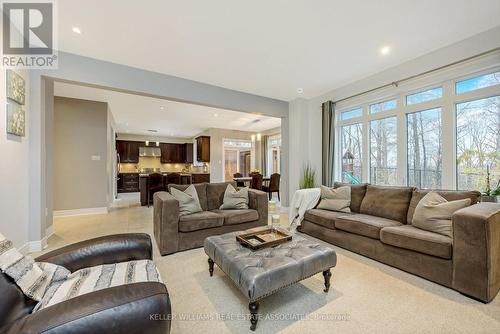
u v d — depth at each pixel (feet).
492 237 5.65
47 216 10.98
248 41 8.94
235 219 10.31
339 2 6.81
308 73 11.98
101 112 16.74
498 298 5.75
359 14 7.35
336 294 6.05
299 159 15.89
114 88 10.69
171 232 8.87
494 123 8.61
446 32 8.40
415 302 5.68
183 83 12.46
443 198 7.78
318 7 7.02
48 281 3.91
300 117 15.92
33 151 8.98
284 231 7.54
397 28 8.13
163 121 23.80
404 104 11.28
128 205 20.08
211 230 9.81
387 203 9.48
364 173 13.20
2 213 7.18
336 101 14.35
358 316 5.16
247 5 6.93
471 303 5.61
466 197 7.45
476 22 7.84
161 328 3.00
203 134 29.71
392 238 7.54
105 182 16.85
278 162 28.04
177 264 7.95
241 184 26.89
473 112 9.11
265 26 7.97
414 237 6.97
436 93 10.16
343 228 9.29
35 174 9.00
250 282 4.70
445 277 6.32
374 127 12.82
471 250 5.80
